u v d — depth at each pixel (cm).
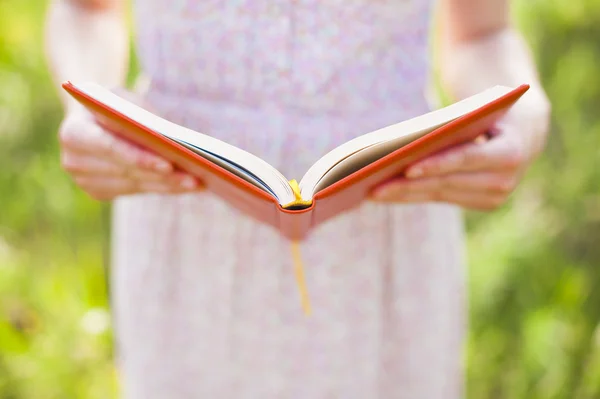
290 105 84
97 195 81
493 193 77
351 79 84
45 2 188
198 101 86
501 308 153
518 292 153
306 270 88
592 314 147
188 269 90
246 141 85
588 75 175
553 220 163
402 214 89
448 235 93
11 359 139
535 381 138
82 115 77
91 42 92
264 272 88
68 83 70
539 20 179
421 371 94
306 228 74
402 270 91
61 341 145
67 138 75
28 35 184
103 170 77
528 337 139
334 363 91
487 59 88
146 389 94
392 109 86
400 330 92
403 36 84
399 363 94
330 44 83
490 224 167
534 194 169
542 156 174
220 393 93
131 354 96
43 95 183
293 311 89
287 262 88
